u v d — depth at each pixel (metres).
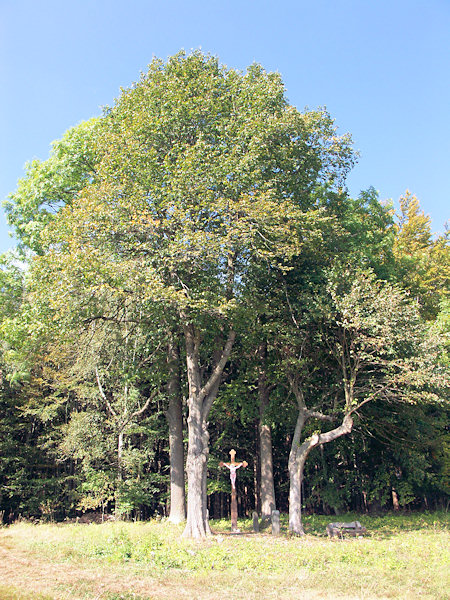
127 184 14.97
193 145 15.90
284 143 17.27
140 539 12.55
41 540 13.48
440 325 20.42
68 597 7.21
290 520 16.05
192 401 15.52
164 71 17.19
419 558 10.79
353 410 16.75
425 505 26.06
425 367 16.05
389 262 23.69
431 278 33.12
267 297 18.27
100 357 20.20
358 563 10.48
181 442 19.31
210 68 17.47
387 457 23.33
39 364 24.19
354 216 22.14
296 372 18.11
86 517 25.78
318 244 17.95
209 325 16.41
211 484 23.61
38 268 15.51
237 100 16.41
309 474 25.66
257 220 14.21
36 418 24.94
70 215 15.62
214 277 15.03
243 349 19.78
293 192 18.06
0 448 23.72
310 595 7.79
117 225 14.52
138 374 18.66
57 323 14.70
